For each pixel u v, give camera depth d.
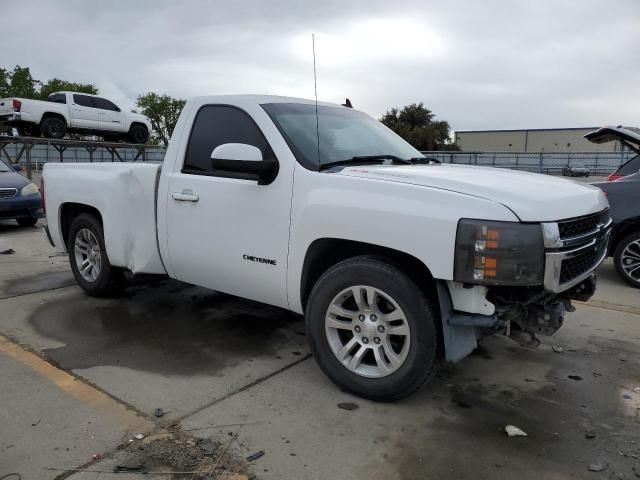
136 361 3.92
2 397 3.33
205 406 3.26
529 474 2.66
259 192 3.71
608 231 3.72
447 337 3.04
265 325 4.72
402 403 3.34
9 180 9.95
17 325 4.63
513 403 3.38
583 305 5.48
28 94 58.25
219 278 4.12
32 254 7.72
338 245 3.50
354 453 2.80
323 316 3.44
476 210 2.88
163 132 67.25
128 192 4.66
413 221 3.00
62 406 3.23
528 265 2.84
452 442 2.92
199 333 4.51
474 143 84.88
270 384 3.57
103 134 21.30
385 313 3.26
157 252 4.56
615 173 6.78
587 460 2.78
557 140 79.06
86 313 4.97
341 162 3.71
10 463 2.66
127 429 2.98
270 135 3.76
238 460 2.72
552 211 2.99
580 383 3.68
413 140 69.75
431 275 3.13
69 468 2.63
